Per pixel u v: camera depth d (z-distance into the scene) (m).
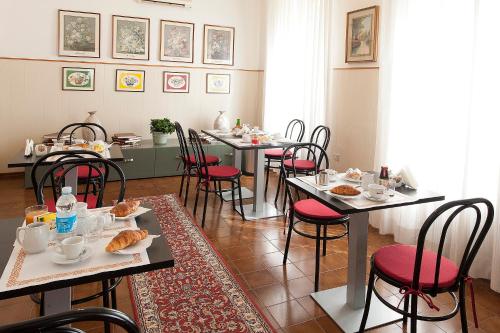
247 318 2.14
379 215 3.50
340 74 4.42
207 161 4.14
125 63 5.27
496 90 2.51
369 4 3.94
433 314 2.22
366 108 4.06
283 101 5.34
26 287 1.08
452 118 2.79
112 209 1.65
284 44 5.24
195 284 2.49
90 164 2.20
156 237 1.43
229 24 5.80
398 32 3.22
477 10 2.53
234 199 4.22
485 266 2.63
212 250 3.00
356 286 2.20
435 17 2.91
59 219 1.42
